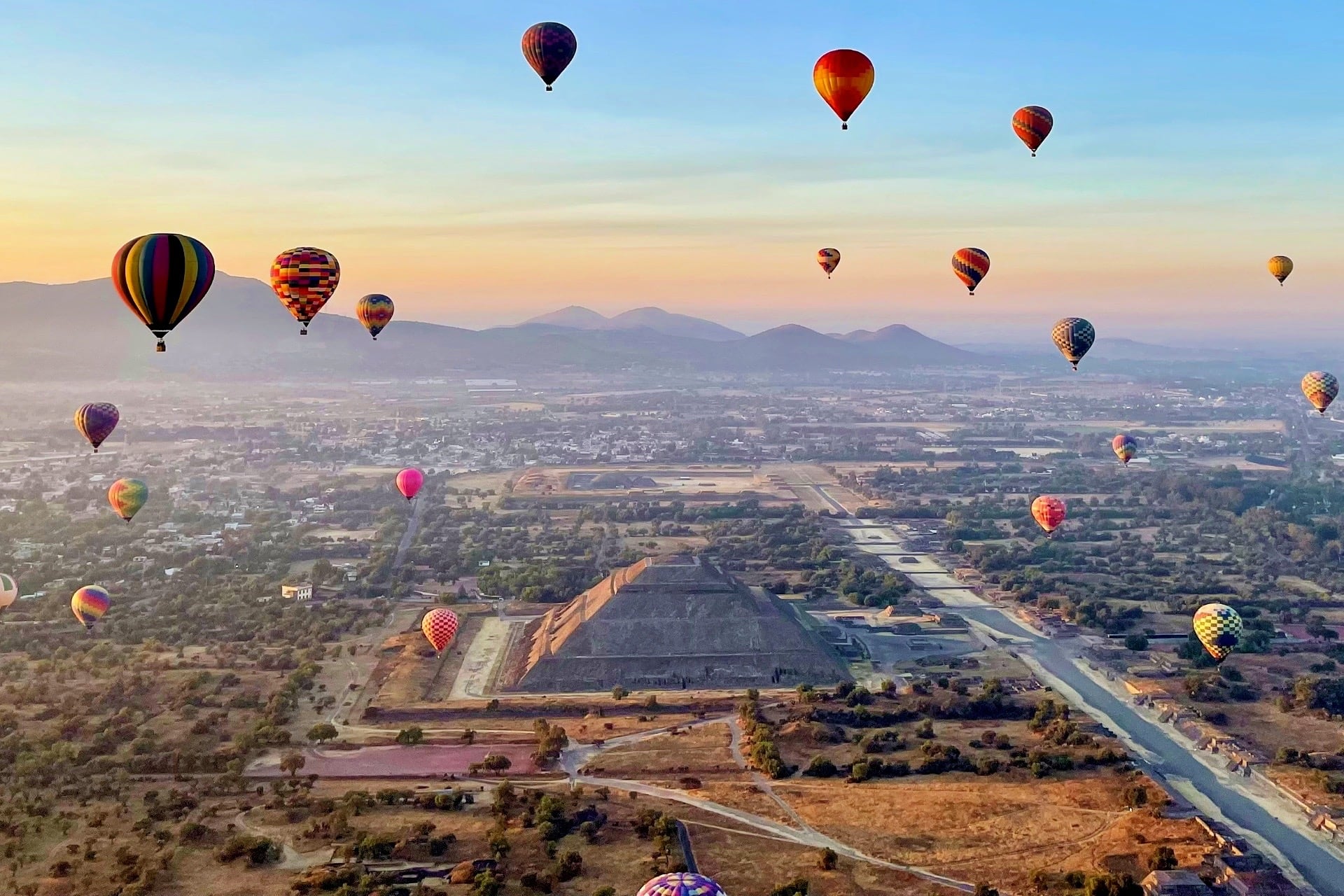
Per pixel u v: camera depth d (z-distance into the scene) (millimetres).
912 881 133000
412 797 155625
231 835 142375
